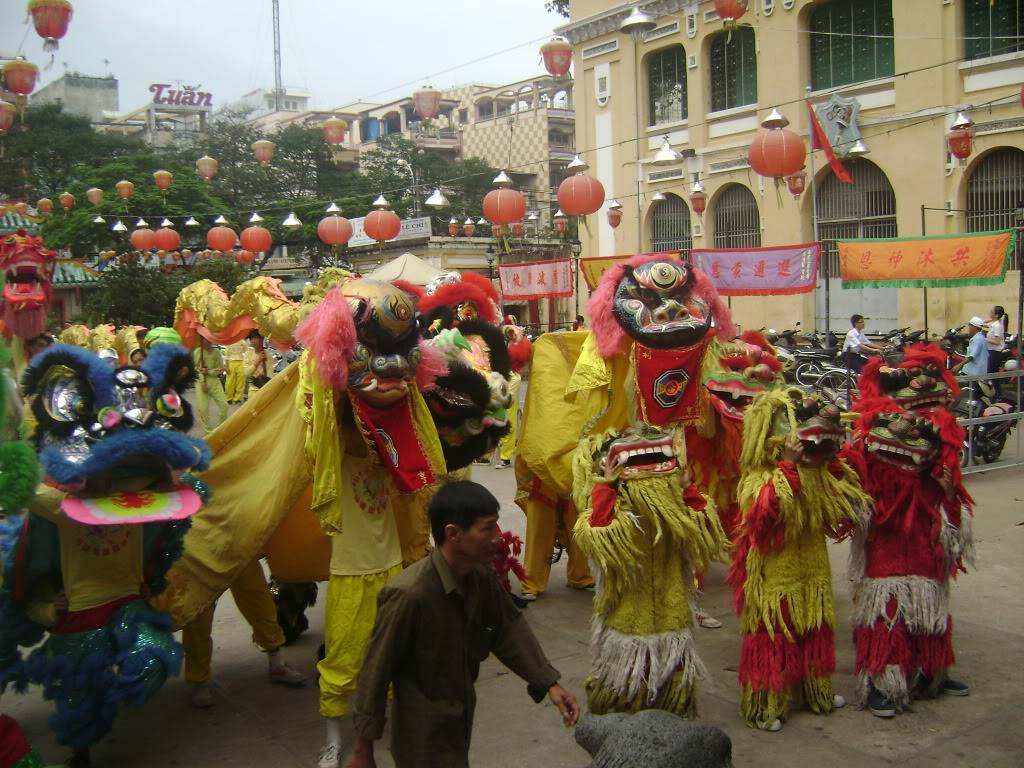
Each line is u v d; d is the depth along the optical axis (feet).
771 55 74.90
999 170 63.62
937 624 16.02
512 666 11.41
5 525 14.33
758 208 77.56
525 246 108.88
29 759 11.88
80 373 14.26
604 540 14.21
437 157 136.67
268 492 16.14
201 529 16.48
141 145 128.16
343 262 112.06
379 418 15.81
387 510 16.01
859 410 16.70
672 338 20.51
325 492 14.83
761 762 14.44
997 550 24.67
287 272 121.60
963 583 22.24
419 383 16.42
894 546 16.15
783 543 15.52
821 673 15.96
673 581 14.78
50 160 118.93
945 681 16.65
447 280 24.95
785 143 37.76
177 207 95.40
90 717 14.06
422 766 10.56
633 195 87.66
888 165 68.44
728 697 17.01
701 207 66.90
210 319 30.01
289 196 121.70
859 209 71.82
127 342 33.91
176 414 14.92
